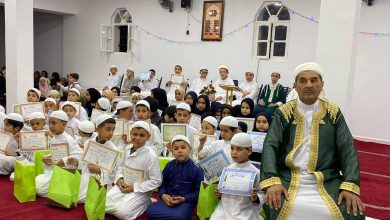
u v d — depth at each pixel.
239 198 2.92
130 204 3.35
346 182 2.31
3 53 13.38
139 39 10.74
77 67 11.98
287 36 8.65
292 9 8.51
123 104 4.75
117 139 4.49
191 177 3.28
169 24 10.20
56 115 3.90
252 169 2.93
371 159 6.48
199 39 9.80
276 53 8.92
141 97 6.12
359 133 8.16
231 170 2.91
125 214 3.32
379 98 7.91
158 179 3.38
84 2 11.56
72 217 3.37
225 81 8.80
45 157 3.94
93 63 11.64
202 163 3.28
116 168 3.71
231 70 9.44
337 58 4.61
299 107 2.60
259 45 9.09
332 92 4.65
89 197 3.27
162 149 4.33
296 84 2.55
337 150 2.51
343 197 2.29
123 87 9.72
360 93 8.07
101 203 3.18
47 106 5.62
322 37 4.69
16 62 7.29
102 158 3.50
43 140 4.23
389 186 4.95
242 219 2.86
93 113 5.21
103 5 11.21
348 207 2.24
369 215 3.90
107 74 11.41
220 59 9.55
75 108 5.36
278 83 8.27
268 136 2.57
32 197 3.71
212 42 9.62
